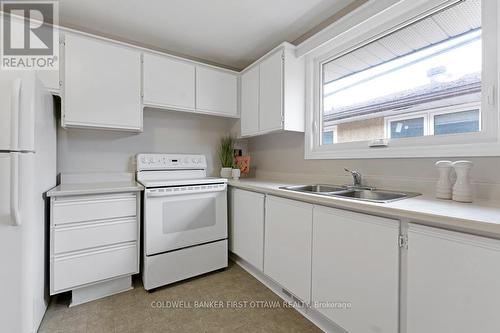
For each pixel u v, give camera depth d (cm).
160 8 184
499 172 117
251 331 143
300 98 219
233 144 293
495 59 119
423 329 95
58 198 158
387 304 106
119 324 148
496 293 76
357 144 185
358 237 118
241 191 219
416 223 98
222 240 223
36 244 135
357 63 189
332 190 186
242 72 265
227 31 217
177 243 197
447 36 139
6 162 119
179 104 230
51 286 155
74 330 142
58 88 177
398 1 142
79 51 184
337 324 129
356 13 165
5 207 119
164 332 141
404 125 160
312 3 179
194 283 200
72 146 211
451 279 87
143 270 191
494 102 119
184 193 198
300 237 154
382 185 166
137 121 208
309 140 220
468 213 89
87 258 168
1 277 118
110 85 196
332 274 132
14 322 120
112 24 205
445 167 123
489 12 121
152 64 216
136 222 188
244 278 209
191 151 274
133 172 239
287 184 205
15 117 120
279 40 232
